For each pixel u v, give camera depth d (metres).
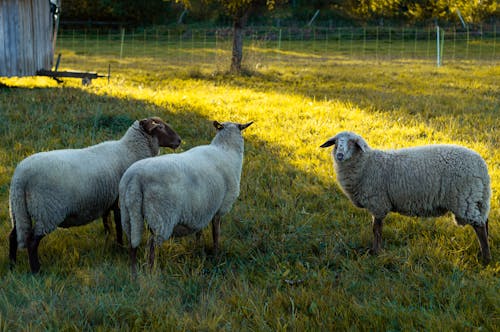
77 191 4.98
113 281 4.64
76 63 24.84
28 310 3.98
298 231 5.86
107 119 10.45
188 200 4.83
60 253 5.30
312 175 7.93
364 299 4.31
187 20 53.72
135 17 51.94
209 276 4.92
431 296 4.40
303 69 22.97
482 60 27.83
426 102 13.70
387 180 5.48
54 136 9.43
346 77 19.92
